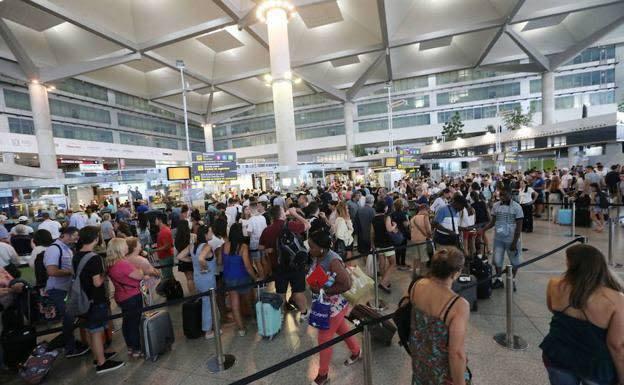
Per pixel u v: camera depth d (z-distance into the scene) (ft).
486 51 119.03
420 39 105.19
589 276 5.42
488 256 20.81
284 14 69.46
